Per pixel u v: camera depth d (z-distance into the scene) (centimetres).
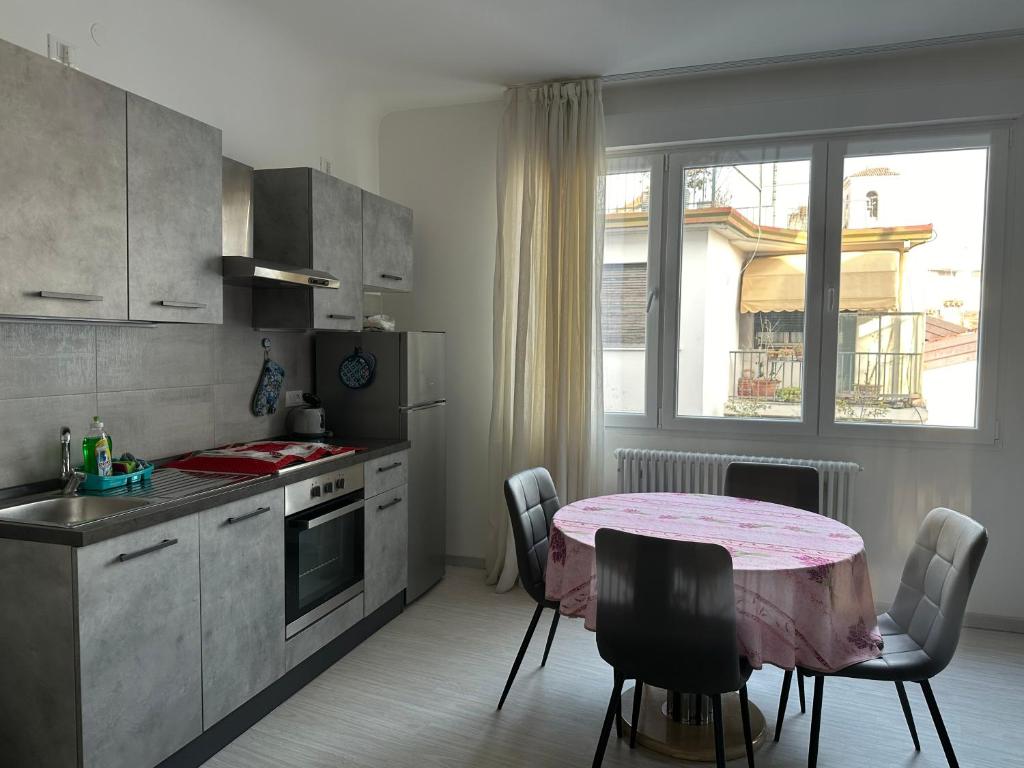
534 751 229
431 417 376
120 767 186
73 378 231
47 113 182
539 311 379
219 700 223
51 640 175
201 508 211
